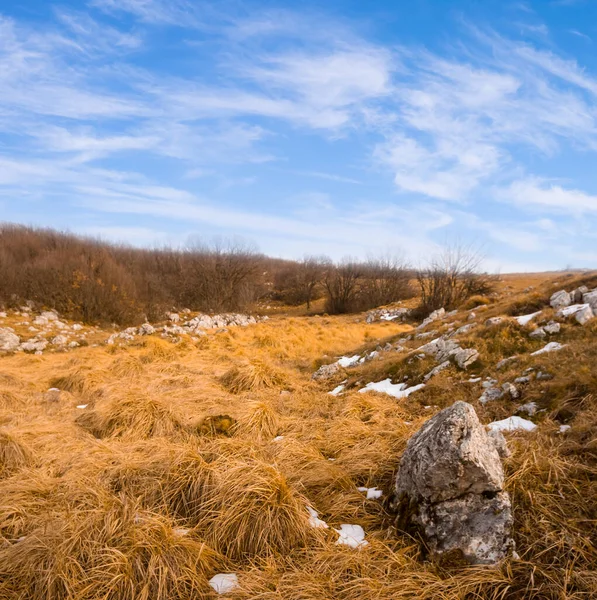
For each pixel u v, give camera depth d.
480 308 12.02
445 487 3.38
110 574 2.96
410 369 8.45
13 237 31.36
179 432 6.07
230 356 13.00
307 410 7.25
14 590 2.95
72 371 9.94
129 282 26.09
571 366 6.06
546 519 3.45
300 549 3.38
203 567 3.20
